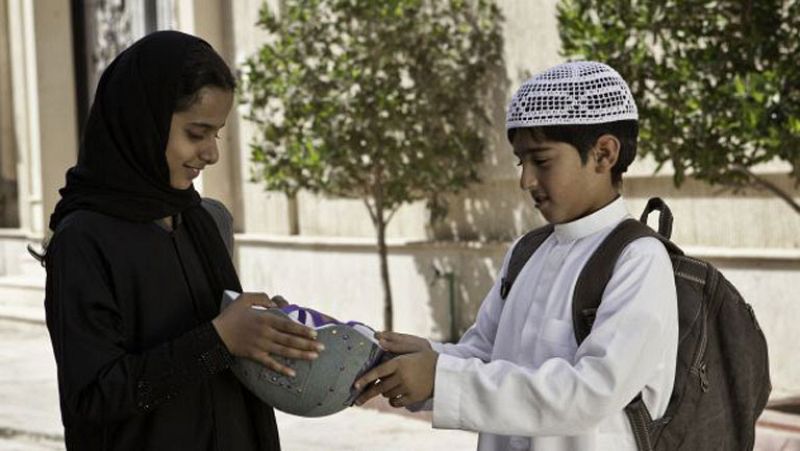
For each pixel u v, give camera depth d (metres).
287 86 9.66
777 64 6.51
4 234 17.17
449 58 9.82
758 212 8.08
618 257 2.56
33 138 16.58
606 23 6.91
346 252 11.38
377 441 7.57
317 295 11.80
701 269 2.62
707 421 2.57
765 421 6.91
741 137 6.27
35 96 16.44
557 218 2.64
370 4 9.51
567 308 2.60
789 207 7.89
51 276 2.57
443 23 10.19
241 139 12.79
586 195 2.61
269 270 12.45
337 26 9.71
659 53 8.02
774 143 6.11
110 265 2.55
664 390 2.55
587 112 2.54
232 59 12.90
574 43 7.02
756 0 6.61
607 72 2.58
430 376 2.56
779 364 7.87
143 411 2.48
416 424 8.01
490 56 9.80
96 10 16.25
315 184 9.83
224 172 12.98
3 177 17.67
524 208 9.77
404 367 2.56
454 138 9.81
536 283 2.72
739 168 6.82
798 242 7.87
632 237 2.58
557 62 9.34
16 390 9.84
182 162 2.58
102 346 2.48
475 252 10.02
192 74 2.53
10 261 17.09
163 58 2.54
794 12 6.54
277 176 9.80
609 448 2.55
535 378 2.49
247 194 12.82
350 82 9.48
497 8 9.76
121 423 2.60
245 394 2.77
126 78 2.55
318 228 12.00
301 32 9.77
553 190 2.59
